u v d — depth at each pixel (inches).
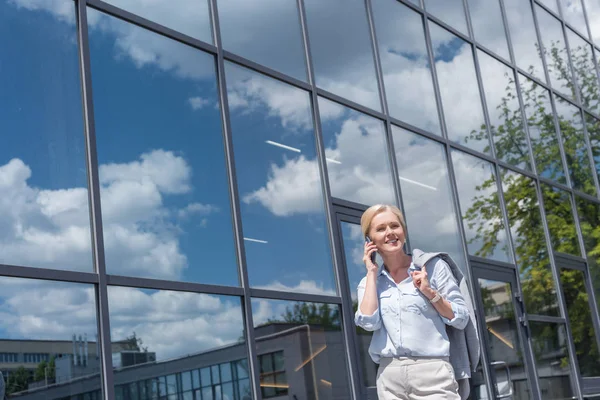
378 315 138.9
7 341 180.5
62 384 187.9
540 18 531.5
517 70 474.0
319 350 266.7
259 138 274.2
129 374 203.8
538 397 387.5
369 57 345.7
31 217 195.2
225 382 229.6
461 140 394.3
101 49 228.2
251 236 257.3
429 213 352.5
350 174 311.6
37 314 188.1
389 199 328.2
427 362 135.0
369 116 333.7
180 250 230.8
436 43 401.1
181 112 247.0
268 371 244.2
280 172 278.1
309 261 276.8
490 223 397.1
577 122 532.7
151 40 245.1
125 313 208.8
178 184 237.6
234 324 239.3
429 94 379.9
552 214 462.9
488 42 453.7
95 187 211.3
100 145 218.7
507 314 387.9
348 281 290.0
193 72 256.1
